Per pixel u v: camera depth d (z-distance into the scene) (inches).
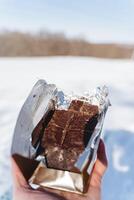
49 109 11.1
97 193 10.4
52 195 10.0
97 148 10.7
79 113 11.2
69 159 10.4
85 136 10.8
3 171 24.1
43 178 10.4
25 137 10.4
